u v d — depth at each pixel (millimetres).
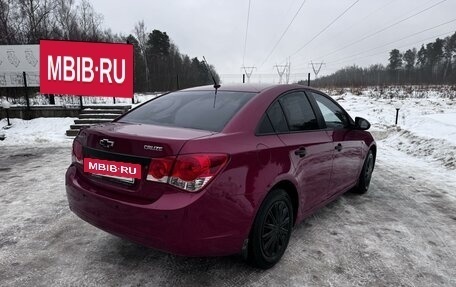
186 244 2281
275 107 3115
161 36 65250
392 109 17125
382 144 9938
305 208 3344
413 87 31047
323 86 35750
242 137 2639
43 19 27578
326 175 3631
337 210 4320
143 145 2389
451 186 5578
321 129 3625
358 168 4566
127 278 2740
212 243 2365
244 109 2867
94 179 2719
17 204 4430
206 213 2291
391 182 5750
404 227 3850
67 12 35969
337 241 3449
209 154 2322
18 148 8539
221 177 2355
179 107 3180
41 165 6668
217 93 3295
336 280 2766
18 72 13219
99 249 3221
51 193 4895
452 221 4078
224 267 2910
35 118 12367
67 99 14930
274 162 2785
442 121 11102
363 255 3180
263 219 2725
